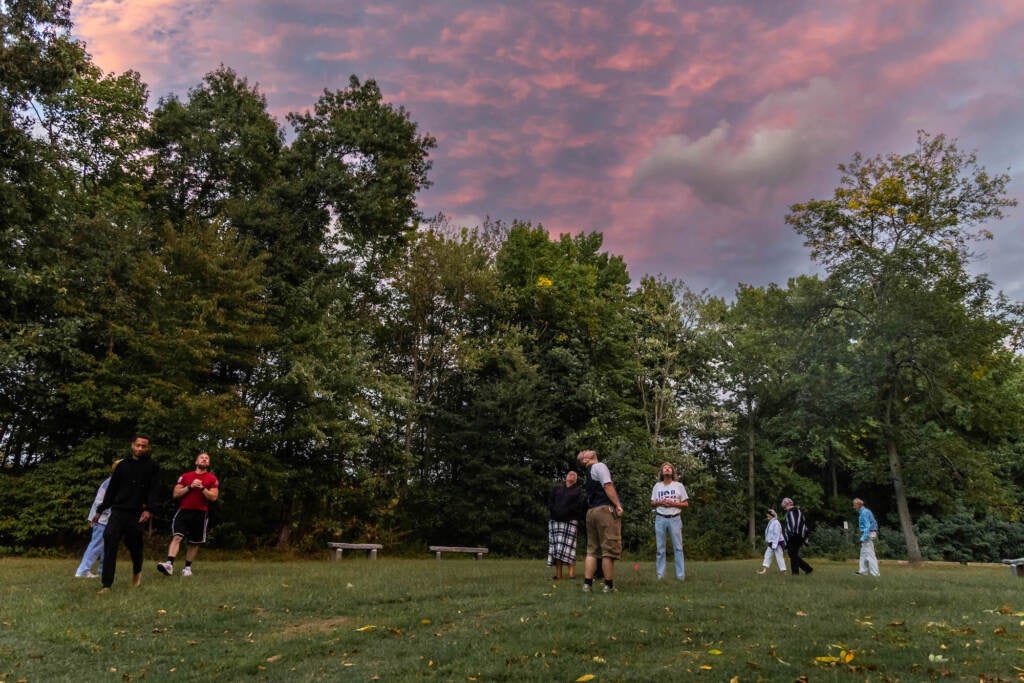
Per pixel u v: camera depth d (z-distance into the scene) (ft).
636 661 19.92
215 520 72.64
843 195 101.04
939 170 95.45
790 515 51.67
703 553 104.99
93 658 21.26
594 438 102.06
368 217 90.63
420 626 25.05
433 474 98.84
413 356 99.86
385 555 80.38
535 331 105.60
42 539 62.28
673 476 41.06
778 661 19.47
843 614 27.35
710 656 20.15
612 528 32.65
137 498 32.07
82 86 75.82
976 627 25.07
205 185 84.94
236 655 21.47
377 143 92.99
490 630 23.82
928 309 89.25
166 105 83.76
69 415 67.36
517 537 90.94
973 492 94.07
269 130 88.48
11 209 61.67
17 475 65.72
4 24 58.95
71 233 68.08
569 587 34.12
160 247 76.79
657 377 128.16
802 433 117.60
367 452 88.58
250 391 72.43
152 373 63.16
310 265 86.69
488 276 99.86
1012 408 97.14
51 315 66.49
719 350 132.77
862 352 97.30
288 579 37.42
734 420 133.18
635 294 136.46
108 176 79.30
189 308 64.80
